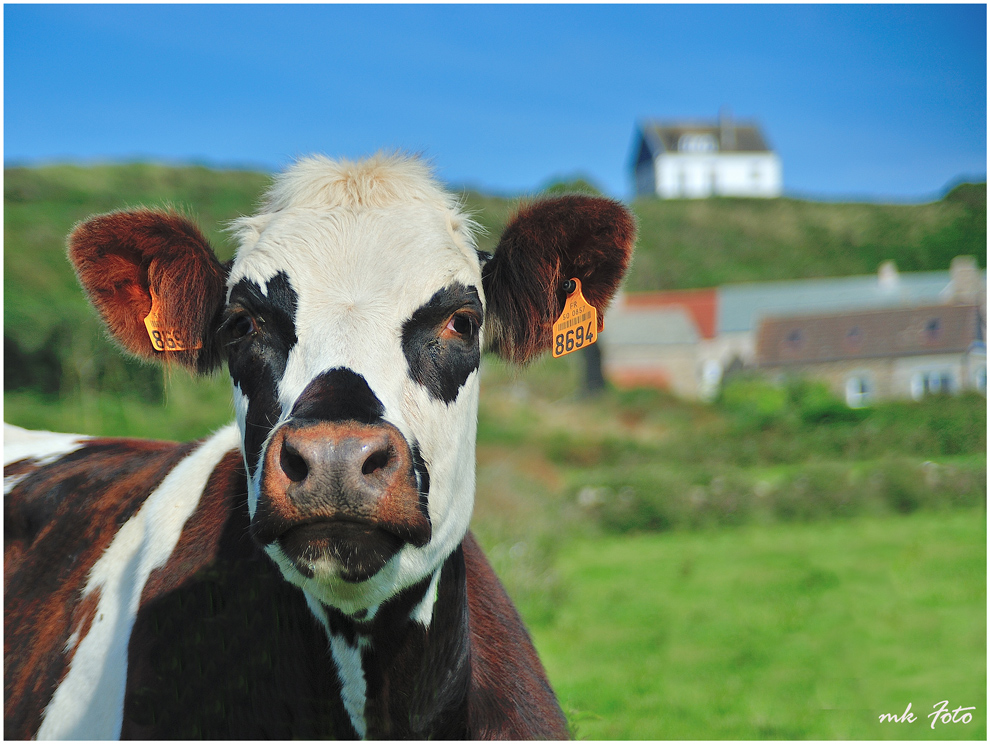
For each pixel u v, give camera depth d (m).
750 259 68.44
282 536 1.97
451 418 2.39
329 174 2.61
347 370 2.17
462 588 2.61
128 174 51.56
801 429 27.73
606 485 16.94
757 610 9.19
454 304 2.43
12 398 17.55
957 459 22.66
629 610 9.23
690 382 47.06
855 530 14.71
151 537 2.92
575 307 2.88
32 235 32.38
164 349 2.80
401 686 2.44
